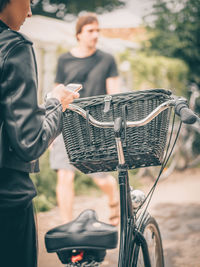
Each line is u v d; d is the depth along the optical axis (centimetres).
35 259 185
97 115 204
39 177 667
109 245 180
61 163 409
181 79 1182
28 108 158
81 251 181
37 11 1886
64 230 184
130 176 842
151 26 1495
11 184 166
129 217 215
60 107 183
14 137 155
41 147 163
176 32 1465
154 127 199
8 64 158
